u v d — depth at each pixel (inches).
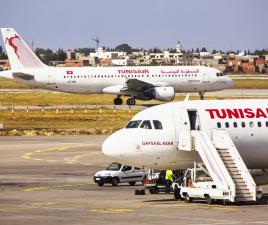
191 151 3858.3
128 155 3814.0
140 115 3937.0
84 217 3228.3
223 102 4060.0
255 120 4005.9
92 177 5137.8
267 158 4045.3
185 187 3796.8
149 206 3619.6
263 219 3122.5
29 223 3061.0
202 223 3014.3
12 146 7219.5
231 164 3754.9
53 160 6190.9
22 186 4635.8
